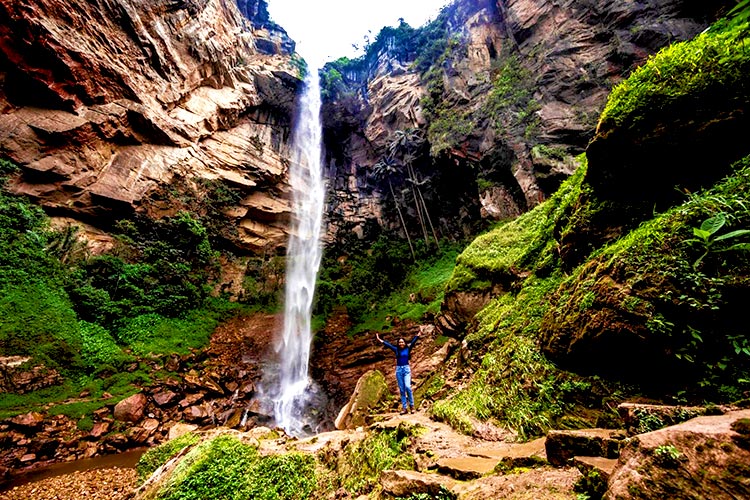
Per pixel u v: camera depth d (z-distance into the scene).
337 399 13.98
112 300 13.95
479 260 9.27
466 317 8.91
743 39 2.92
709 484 0.99
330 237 30.81
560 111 21.20
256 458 3.96
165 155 20.08
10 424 7.64
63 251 13.73
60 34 15.43
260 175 25.59
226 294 21.28
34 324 10.20
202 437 6.06
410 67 34.09
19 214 12.98
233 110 25.16
